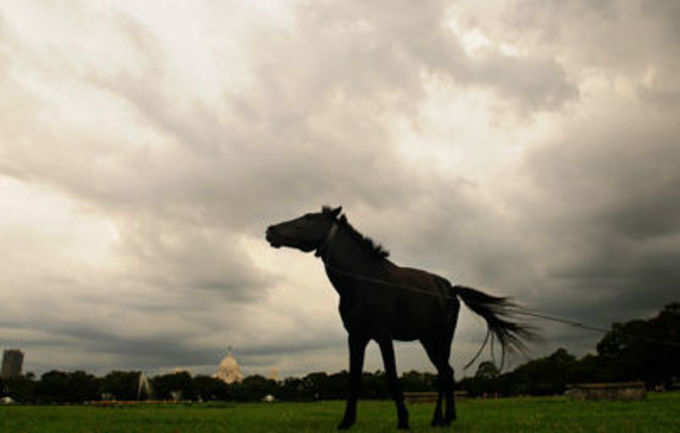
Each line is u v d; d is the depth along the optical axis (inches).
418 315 349.4
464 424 364.2
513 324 386.0
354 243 341.4
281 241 339.0
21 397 3440.0
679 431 296.8
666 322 2353.6
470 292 395.5
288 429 328.5
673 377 2437.3
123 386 3654.0
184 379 4151.1
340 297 340.5
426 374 3243.1
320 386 3949.3
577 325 292.7
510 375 3166.8
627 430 306.0
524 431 312.7
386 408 744.3
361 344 333.1
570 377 3075.8
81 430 323.3
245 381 4628.4
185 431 320.2
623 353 2458.2
